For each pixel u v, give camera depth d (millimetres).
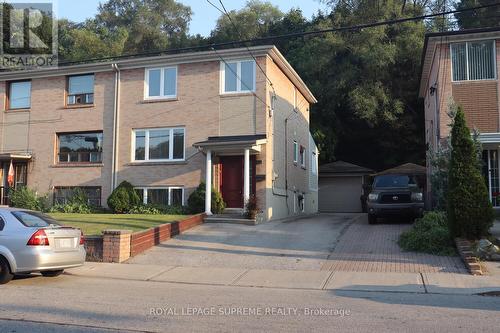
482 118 18734
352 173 33219
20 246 9914
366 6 34250
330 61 34031
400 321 7059
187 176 21703
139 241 13977
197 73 22031
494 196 18531
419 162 34844
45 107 24594
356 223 18812
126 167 22703
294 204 25750
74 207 22359
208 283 10891
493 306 8195
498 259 12094
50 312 7473
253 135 20938
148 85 22922
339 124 35156
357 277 11016
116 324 6785
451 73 19234
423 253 13078
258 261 12859
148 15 55219
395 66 33719
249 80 21312
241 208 20953
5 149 25109
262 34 42156
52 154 24188
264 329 6605
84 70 23766
